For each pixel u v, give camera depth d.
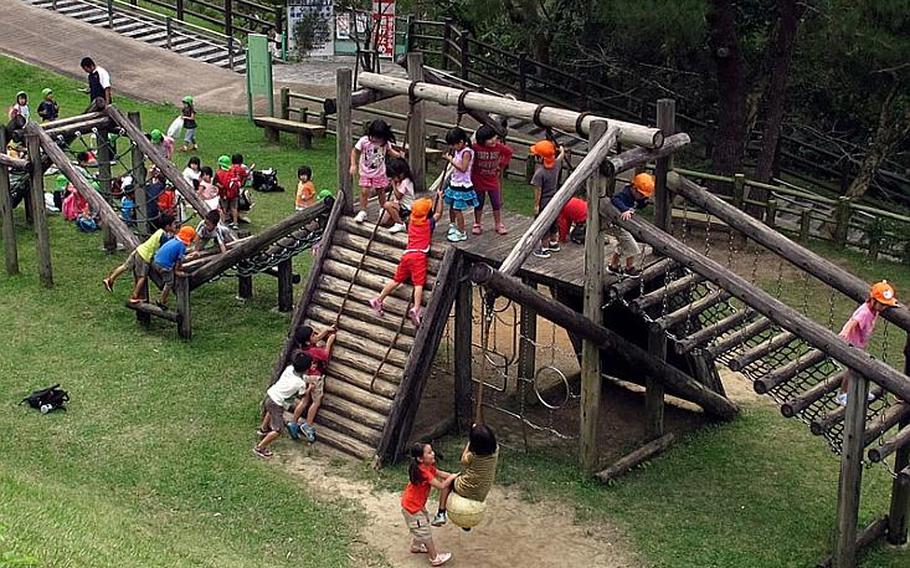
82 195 17.02
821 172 28.56
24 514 9.70
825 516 12.61
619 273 12.81
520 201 22.92
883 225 20.58
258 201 22.08
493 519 12.20
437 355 16.20
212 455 12.91
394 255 13.76
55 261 18.56
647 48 26.77
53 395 13.64
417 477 11.05
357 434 13.17
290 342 13.80
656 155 12.58
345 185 14.45
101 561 8.92
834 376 11.82
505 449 13.77
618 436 14.43
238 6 37.62
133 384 14.52
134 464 12.55
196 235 17.17
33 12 34.41
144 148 18.19
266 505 11.98
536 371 15.74
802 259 12.65
